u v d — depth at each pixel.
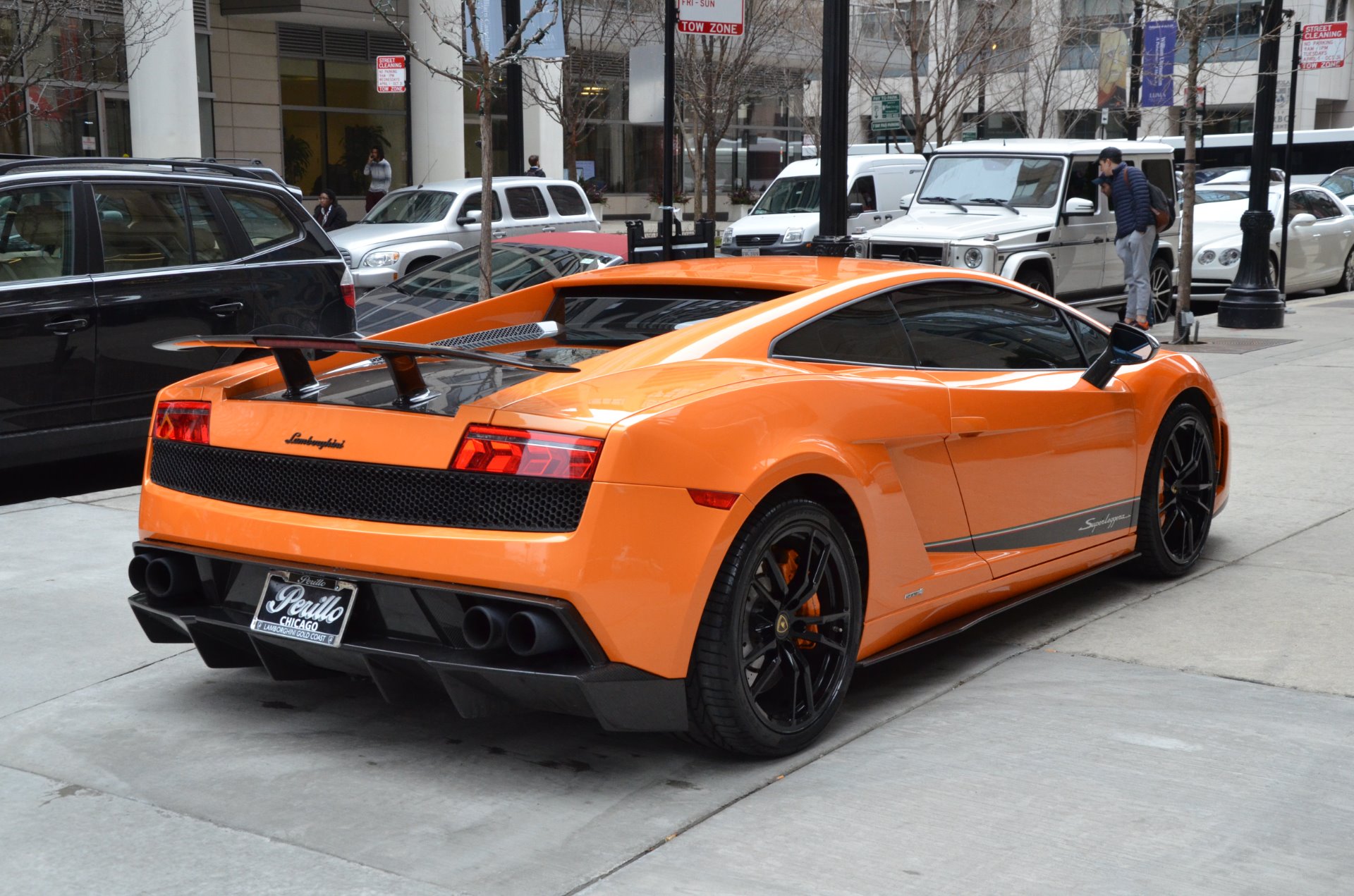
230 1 28.03
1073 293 14.72
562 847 3.11
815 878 2.94
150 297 7.37
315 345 3.40
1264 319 15.30
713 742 3.51
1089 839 3.12
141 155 21.34
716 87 23.88
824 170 9.28
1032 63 33.12
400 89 18.22
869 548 3.84
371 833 3.19
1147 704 4.03
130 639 4.73
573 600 3.15
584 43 27.88
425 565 3.30
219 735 3.84
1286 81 45.81
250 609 3.71
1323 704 4.03
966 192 15.03
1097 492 4.93
